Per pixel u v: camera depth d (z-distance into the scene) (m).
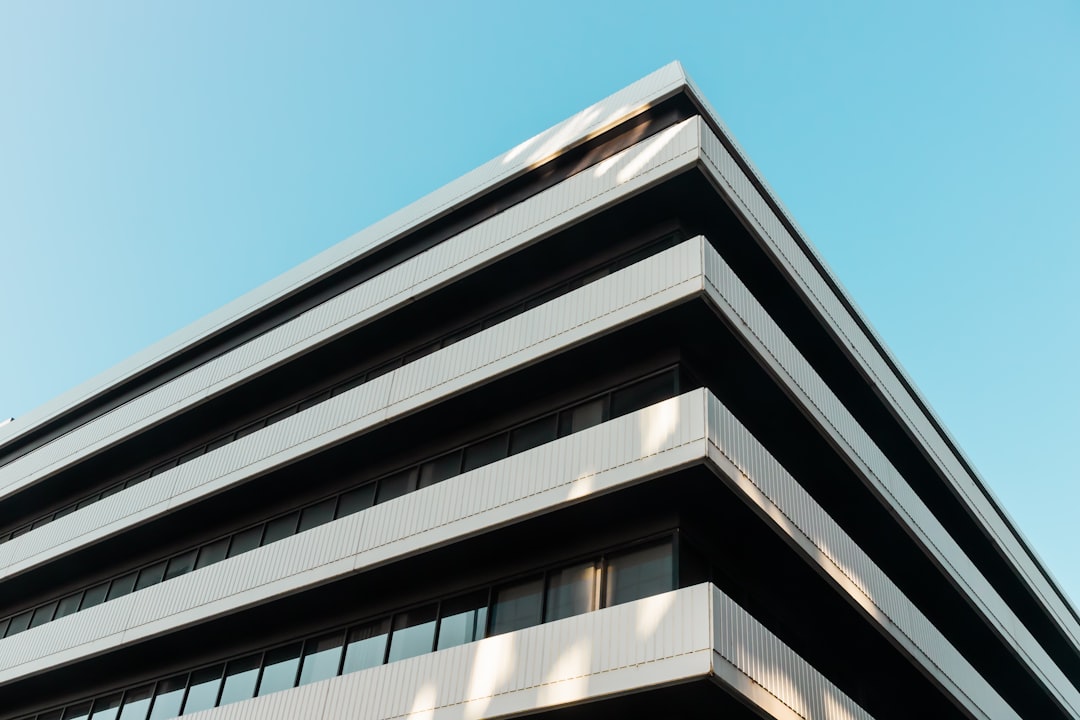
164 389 27.02
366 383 21.75
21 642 24.30
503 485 17.44
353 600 19.62
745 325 17.62
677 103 20.80
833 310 21.62
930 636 20.20
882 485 20.58
